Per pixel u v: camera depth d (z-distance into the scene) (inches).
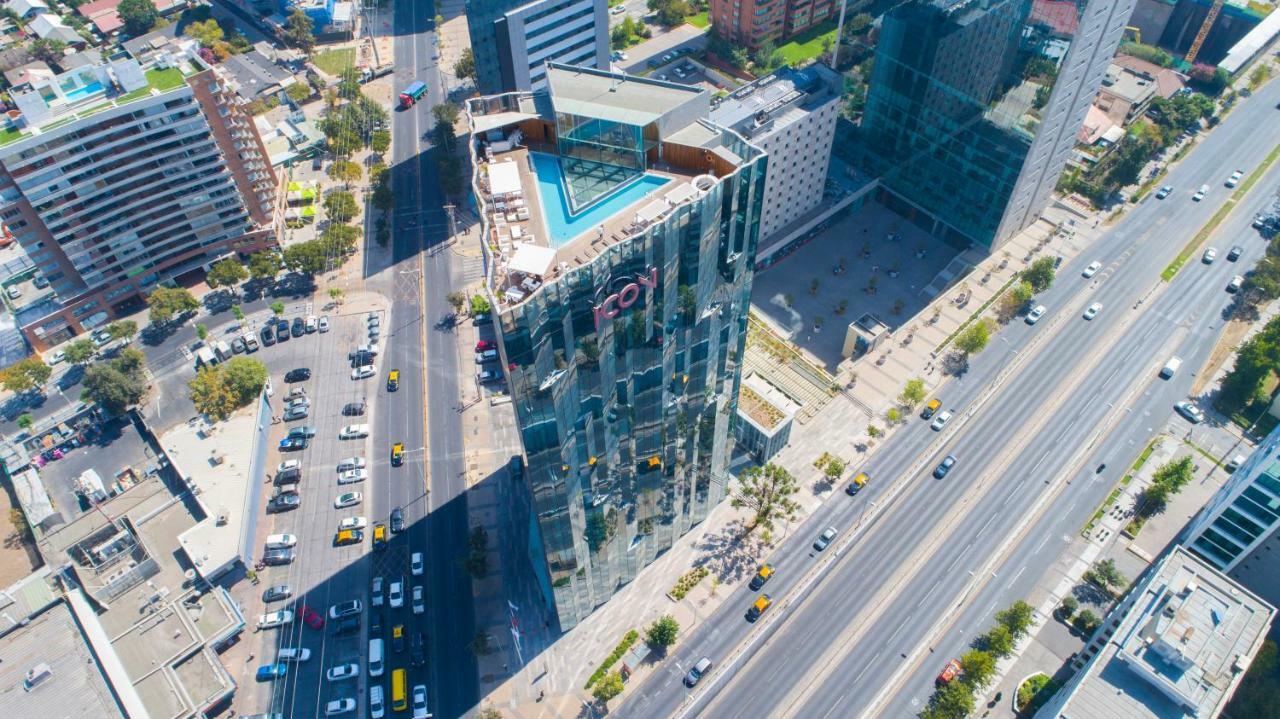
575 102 4397.1
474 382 7426.2
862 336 7367.1
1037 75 6732.3
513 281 3828.7
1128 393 7165.4
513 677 5595.5
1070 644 5669.3
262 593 6048.2
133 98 7091.5
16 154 6707.7
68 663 5098.4
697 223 4087.1
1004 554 6161.4
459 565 6013.8
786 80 7790.4
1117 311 7805.1
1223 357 7396.7
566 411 4291.3
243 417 6963.6
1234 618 4525.1
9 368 7386.8
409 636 5812.0
